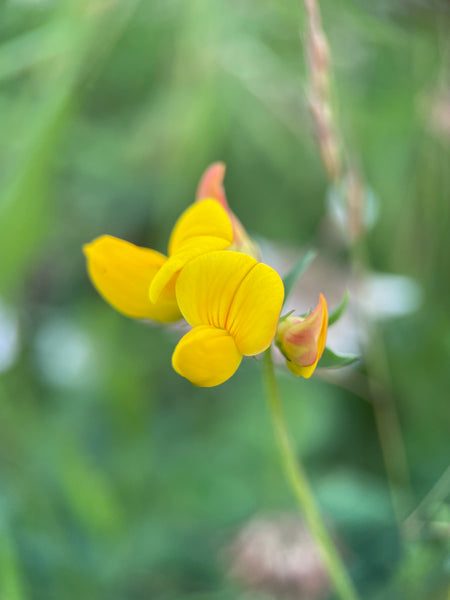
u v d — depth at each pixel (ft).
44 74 0.89
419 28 0.82
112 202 1.07
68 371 0.98
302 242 1.02
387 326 0.88
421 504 0.72
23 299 1.05
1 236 0.91
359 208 0.73
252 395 0.89
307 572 0.71
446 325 0.87
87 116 1.02
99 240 0.61
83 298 1.07
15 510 0.75
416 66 0.91
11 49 0.87
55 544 0.74
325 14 0.88
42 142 0.88
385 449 0.80
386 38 0.86
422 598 0.69
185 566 0.74
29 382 0.98
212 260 0.58
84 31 0.88
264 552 0.72
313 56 0.69
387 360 0.87
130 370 0.96
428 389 0.86
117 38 0.94
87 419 0.92
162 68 1.00
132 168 1.05
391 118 0.95
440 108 0.79
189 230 0.60
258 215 1.06
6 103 0.90
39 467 0.79
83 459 0.81
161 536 0.76
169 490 0.80
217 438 0.86
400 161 0.95
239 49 0.99
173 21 0.97
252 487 0.79
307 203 1.04
